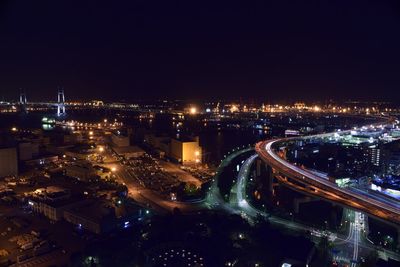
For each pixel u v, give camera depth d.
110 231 172.75
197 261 142.00
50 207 189.00
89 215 177.12
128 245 153.00
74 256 145.00
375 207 186.12
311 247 152.38
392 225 176.75
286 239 159.25
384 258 160.00
